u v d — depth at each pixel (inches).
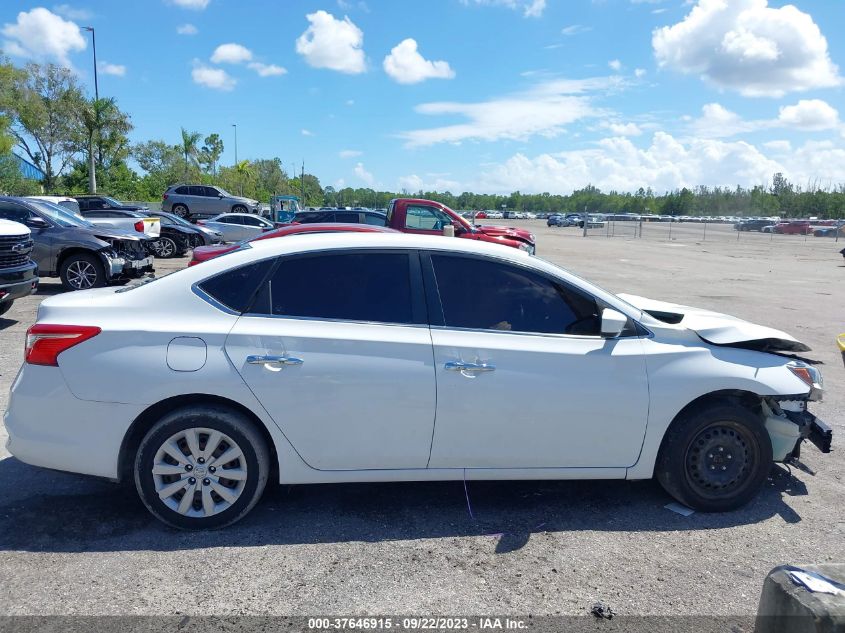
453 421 145.9
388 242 154.5
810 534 150.5
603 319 146.6
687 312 186.1
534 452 150.3
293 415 141.9
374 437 145.0
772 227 2458.2
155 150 2349.9
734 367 156.9
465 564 134.4
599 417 150.6
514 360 147.1
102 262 481.4
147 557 134.0
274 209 1610.5
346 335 143.8
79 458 141.2
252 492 144.3
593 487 174.1
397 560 135.3
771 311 513.3
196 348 140.2
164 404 142.2
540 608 120.0
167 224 785.6
